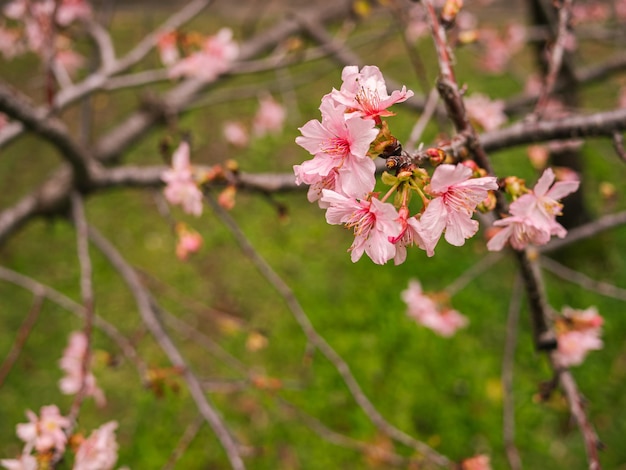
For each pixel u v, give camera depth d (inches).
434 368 181.0
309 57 124.6
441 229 44.7
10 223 131.5
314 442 167.5
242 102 308.8
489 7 346.6
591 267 202.7
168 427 171.8
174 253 231.8
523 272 67.1
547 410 167.2
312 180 45.3
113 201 256.2
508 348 103.5
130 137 159.3
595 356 179.2
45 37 108.7
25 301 211.3
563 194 53.4
